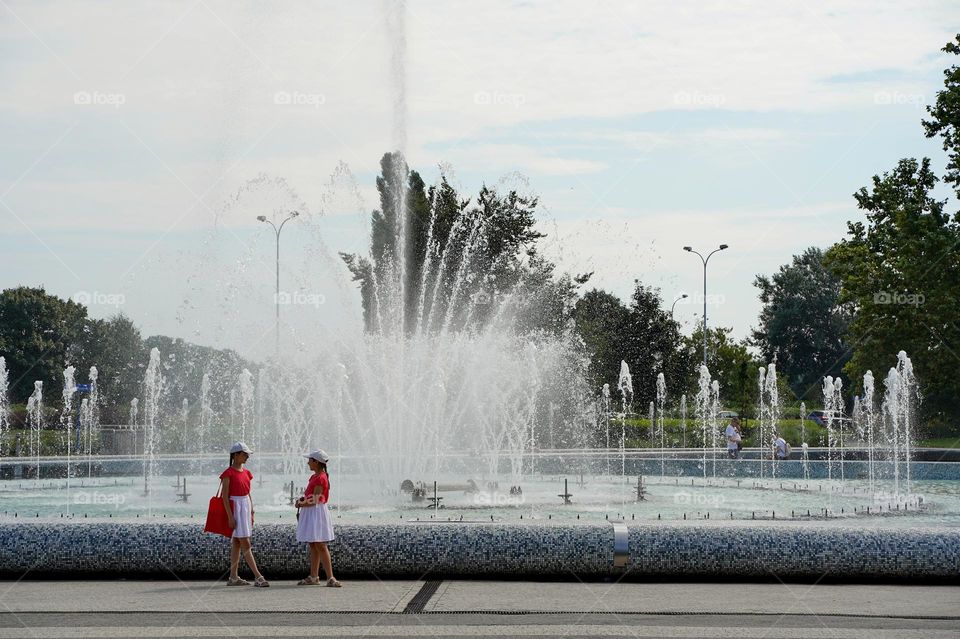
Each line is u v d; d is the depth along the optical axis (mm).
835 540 12281
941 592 11750
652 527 12539
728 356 74000
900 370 46438
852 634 9508
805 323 114562
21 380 88812
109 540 12523
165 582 12352
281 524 12734
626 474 32062
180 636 9398
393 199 46938
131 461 33281
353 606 10844
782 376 84812
